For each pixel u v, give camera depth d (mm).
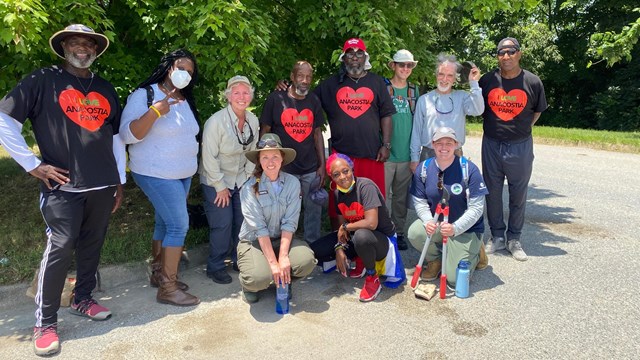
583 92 25125
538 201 6836
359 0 5168
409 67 4645
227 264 4504
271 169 3576
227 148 3893
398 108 4707
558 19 24438
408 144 4781
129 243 4484
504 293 3801
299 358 2924
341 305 3639
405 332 3223
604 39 10938
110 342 3117
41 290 3035
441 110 4562
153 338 3164
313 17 5023
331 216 4293
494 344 3064
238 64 4199
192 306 3633
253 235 3689
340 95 4449
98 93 3217
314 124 4414
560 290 3848
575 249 4805
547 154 11797
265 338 3160
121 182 3463
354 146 4480
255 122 4070
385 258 3852
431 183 3977
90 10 3889
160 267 3826
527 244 4973
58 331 3252
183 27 4250
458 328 3268
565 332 3201
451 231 3736
